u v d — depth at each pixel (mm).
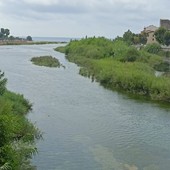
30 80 57625
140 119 36406
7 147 18078
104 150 27141
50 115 36531
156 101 45531
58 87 52625
